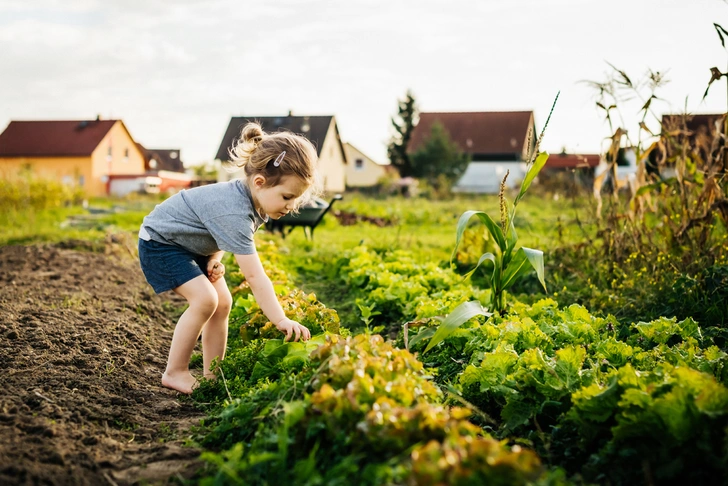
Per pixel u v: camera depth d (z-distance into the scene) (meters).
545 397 2.88
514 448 1.93
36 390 3.18
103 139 48.44
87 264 8.20
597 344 3.55
